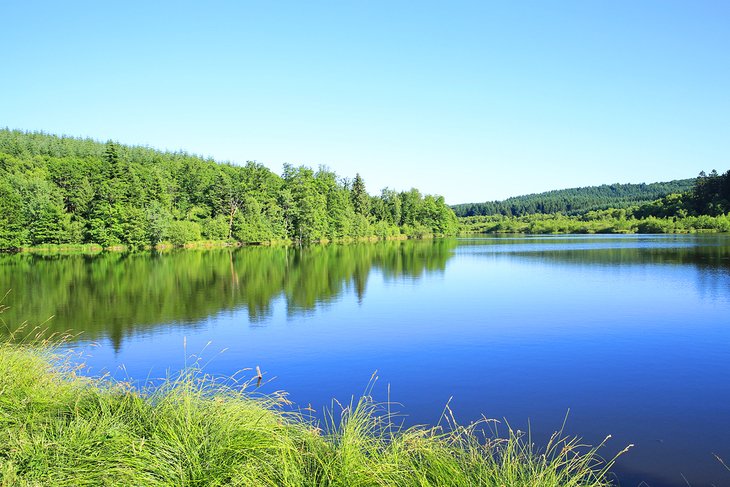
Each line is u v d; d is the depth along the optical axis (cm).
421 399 1131
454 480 480
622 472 784
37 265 4544
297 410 1045
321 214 9638
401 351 1552
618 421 1001
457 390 1193
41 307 2388
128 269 4162
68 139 15300
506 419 1011
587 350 1555
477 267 4259
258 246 8188
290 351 1562
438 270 4034
